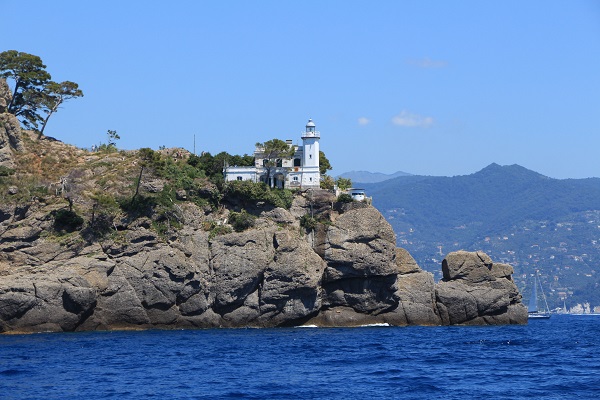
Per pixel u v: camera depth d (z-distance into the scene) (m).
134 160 169.75
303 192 174.50
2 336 137.12
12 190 153.12
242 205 168.25
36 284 142.50
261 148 185.00
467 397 83.00
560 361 110.50
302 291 156.00
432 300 167.62
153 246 151.25
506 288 172.38
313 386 88.69
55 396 82.50
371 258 160.00
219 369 100.31
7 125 169.50
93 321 147.38
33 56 185.62
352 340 133.25
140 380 92.00
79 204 155.62
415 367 103.38
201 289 153.00
